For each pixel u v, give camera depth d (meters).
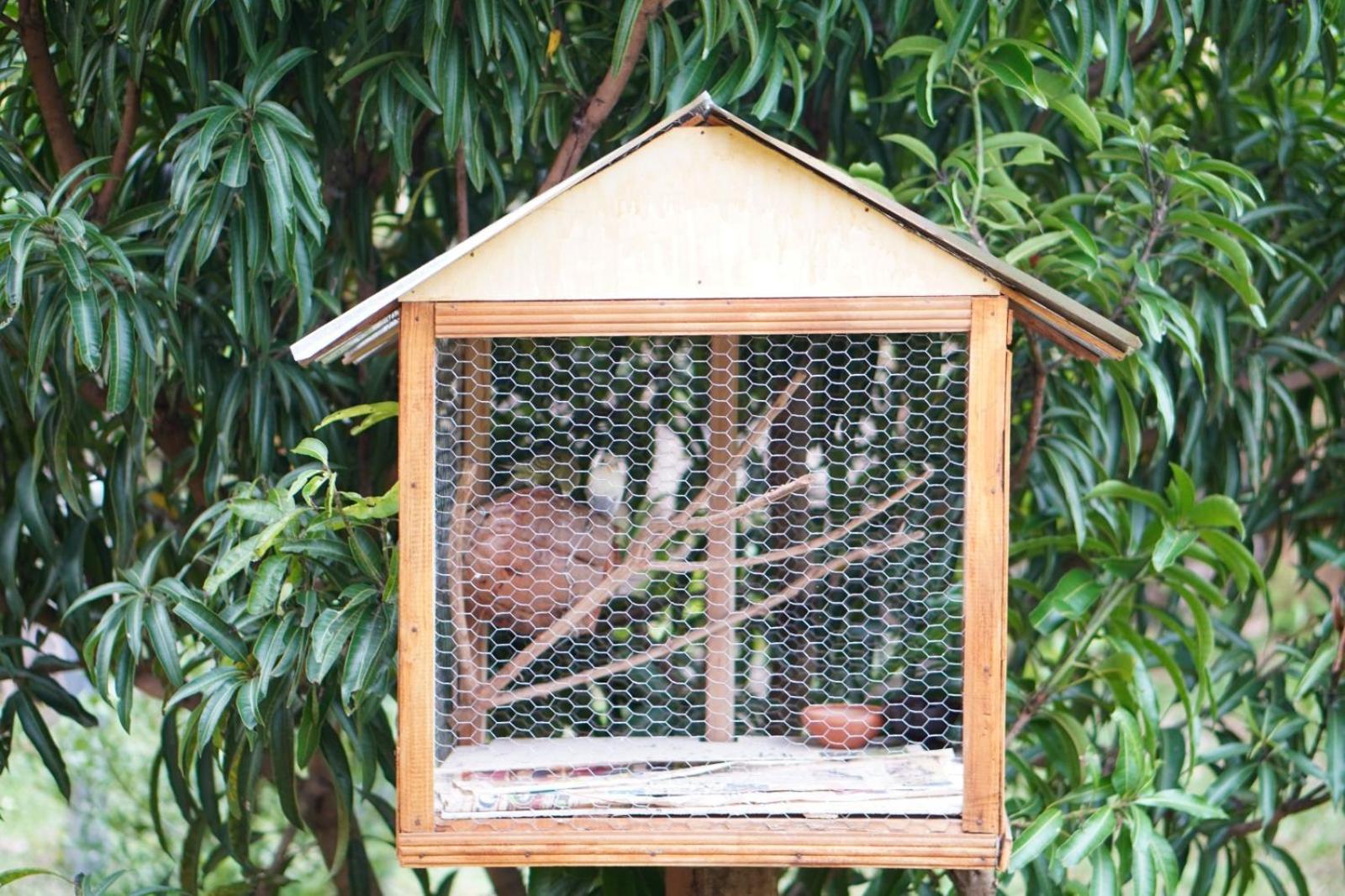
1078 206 2.73
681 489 1.98
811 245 1.61
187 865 2.63
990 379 1.61
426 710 1.65
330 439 2.52
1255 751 2.62
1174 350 2.69
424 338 1.61
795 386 1.79
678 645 1.82
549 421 1.98
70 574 2.51
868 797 1.67
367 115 2.40
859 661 1.92
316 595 2.02
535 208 1.59
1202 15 2.36
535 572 1.79
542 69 2.34
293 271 2.06
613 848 1.65
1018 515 3.01
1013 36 2.58
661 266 1.61
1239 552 2.31
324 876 3.91
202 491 2.73
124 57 2.43
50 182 2.62
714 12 2.14
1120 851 2.27
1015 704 2.67
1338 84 2.91
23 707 2.46
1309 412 3.12
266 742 2.20
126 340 2.01
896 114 2.64
